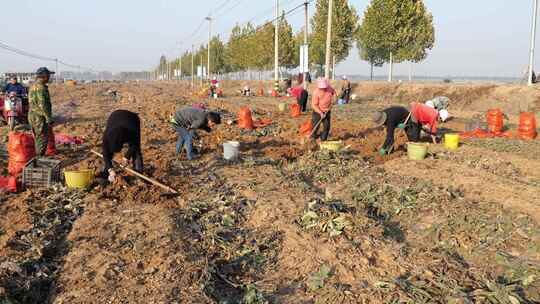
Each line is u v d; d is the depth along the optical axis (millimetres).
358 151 10586
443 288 4289
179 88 53406
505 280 4691
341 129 13891
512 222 5941
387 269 4750
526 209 6547
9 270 4504
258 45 47844
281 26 44656
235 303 4242
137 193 6945
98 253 4941
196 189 7316
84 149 10203
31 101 8828
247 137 12398
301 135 12641
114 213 6129
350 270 4691
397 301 4102
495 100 21422
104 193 6867
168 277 4465
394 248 5227
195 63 92438
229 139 11977
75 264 4730
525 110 19219
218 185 7523
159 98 27281
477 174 8375
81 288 4277
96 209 6254
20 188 7062
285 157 9859
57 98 27203
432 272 4664
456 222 6031
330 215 5832
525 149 10758
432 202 6785
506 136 12875
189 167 8773
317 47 38750
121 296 4137
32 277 4488
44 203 6441
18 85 13734
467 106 22578
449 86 25188
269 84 47781
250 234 5582
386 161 9617
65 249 5109
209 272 4590
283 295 4352
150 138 11930
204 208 6379
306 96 18984
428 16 32812
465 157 9812
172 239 5293
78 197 6719
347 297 4207
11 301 4070
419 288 4289
